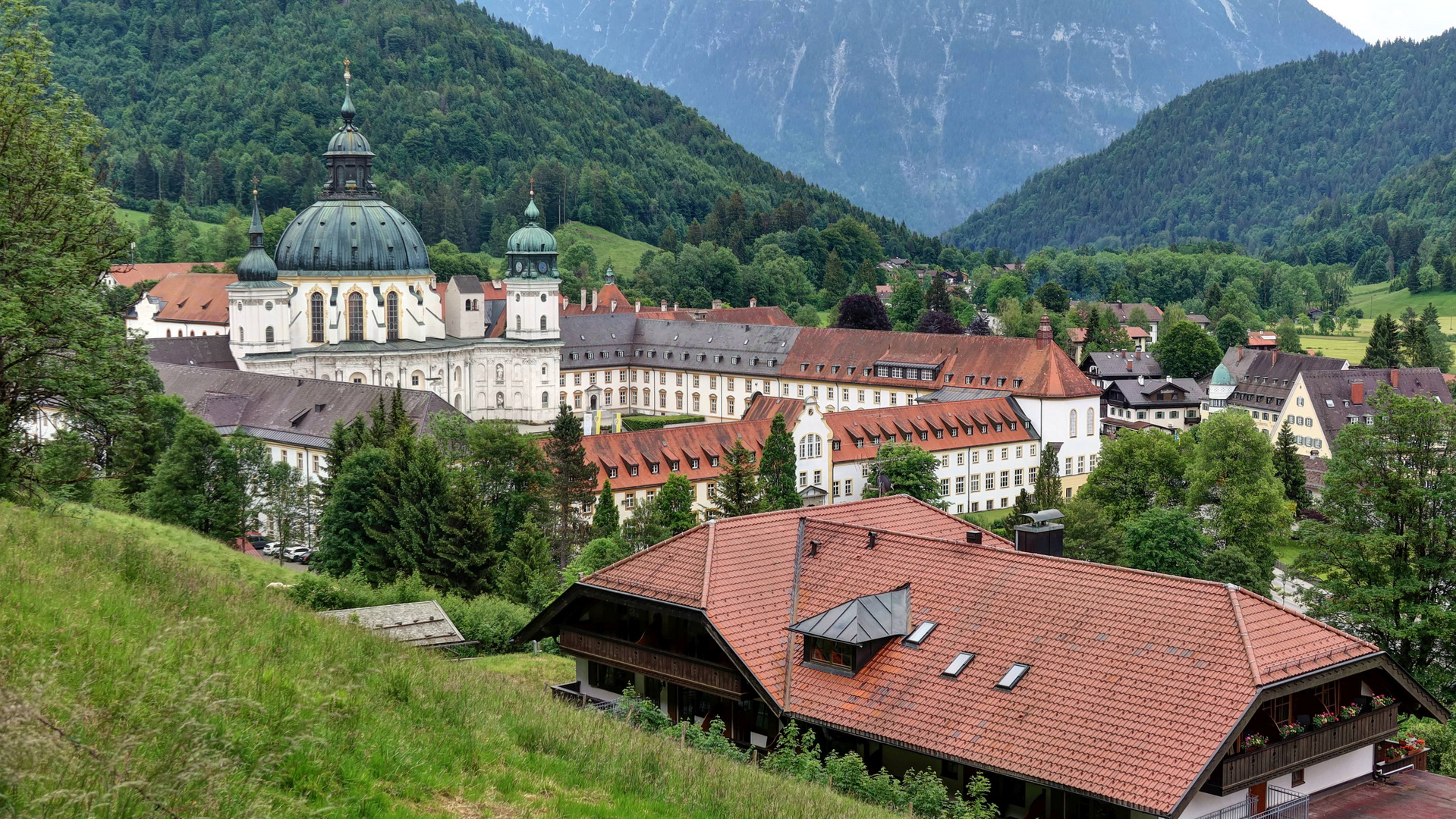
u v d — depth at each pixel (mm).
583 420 197000
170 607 33906
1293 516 131750
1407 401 77625
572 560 118312
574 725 33938
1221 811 37875
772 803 31328
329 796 24828
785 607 47531
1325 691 41125
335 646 34438
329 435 150750
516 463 119750
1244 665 37875
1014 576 44812
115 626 30312
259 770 24109
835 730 41875
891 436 163250
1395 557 77312
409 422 123812
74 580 34375
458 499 100000
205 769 21969
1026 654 41406
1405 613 76250
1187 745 36188
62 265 54969
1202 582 41281
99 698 25078
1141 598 41625
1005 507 178125
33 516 46031
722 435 147625
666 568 49438
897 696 41812
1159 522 114688
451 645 72312
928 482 146750
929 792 37281
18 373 57906
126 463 109250
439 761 28500
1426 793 41656
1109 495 142625
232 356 198875
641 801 29797
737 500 123062
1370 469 78062
